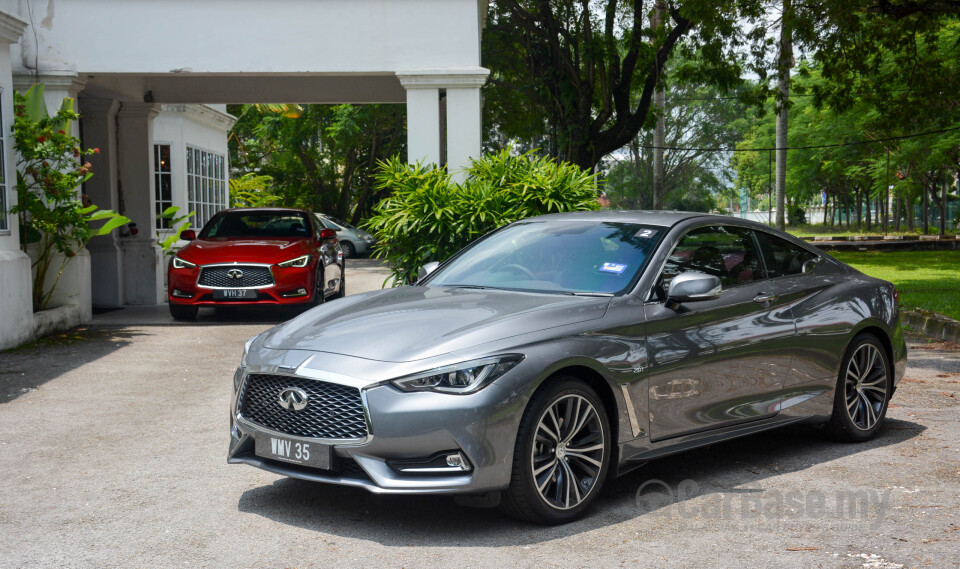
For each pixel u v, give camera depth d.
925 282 17.98
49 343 10.56
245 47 12.20
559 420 4.25
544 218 5.84
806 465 5.35
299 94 15.55
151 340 10.89
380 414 3.93
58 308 11.89
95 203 14.82
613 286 4.83
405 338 4.21
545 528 4.21
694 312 4.88
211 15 12.16
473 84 12.16
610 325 4.50
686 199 66.38
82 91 14.05
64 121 11.34
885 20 17.41
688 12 17.03
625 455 4.55
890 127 19.53
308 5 12.16
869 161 52.09
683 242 5.13
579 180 10.72
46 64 12.09
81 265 12.41
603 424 4.39
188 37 12.16
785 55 17.95
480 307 4.55
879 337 6.14
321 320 4.70
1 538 4.12
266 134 35.66
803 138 47.62
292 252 12.73
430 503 4.61
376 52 12.22
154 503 4.64
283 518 4.38
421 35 12.20
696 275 4.71
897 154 39.19
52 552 3.94
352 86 15.61
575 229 5.45
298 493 4.80
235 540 4.07
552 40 21.45
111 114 14.77
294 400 4.18
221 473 5.21
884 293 6.16
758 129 58.53
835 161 47.25
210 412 6.91
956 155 37.62
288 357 4.29
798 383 5.48
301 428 4.18
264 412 4.35
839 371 5.76
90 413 6.87
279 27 12.18
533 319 4.33
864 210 95.00
